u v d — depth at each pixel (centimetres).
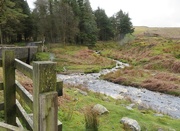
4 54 320
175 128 721
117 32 7956
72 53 3962
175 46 3809
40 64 188
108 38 7531
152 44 4597
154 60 3170
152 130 633
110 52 4975
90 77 2288
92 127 548
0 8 2302
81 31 5747
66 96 833
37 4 5034
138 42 5616
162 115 927
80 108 730
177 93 1612
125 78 2066
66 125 558
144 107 1052
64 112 648
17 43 4784
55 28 5009
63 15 4994
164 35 8938
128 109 832
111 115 707
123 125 625
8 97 335
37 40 5678
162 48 3925
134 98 1458
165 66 2708
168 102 1399
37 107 196
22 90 287
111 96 1408
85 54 3956
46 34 5062
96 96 1140
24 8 5116
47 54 3288
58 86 238
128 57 4084
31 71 217
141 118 750
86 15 5806
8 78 329
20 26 4856
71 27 5125
